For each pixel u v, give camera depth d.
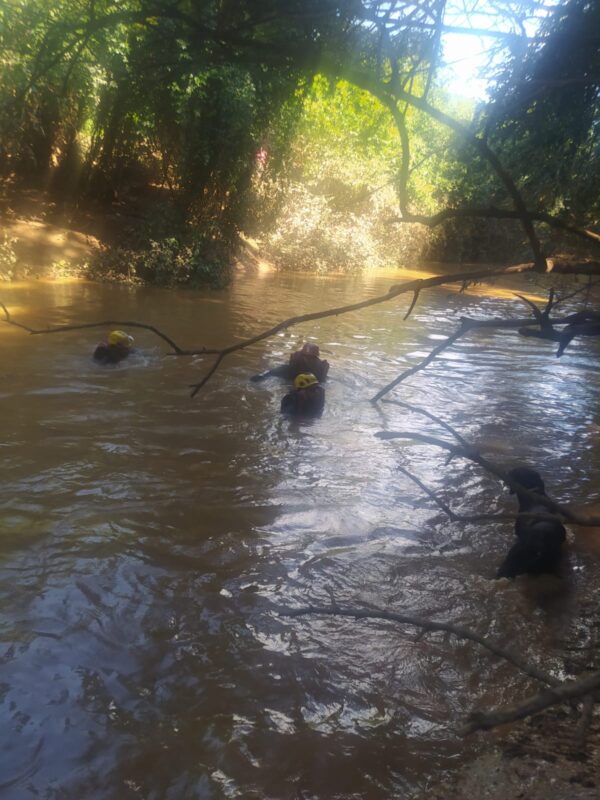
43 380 10.61
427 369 13.47
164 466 8.01
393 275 27.00
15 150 20.47
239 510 7.12
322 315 2.32
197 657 4.80
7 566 5.71
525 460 9.19
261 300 19.02
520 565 6.30
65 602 5.29
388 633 5.25
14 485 7.19
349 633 5.21
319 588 5.82
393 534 6.93
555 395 12.41
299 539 6.64
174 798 3.62
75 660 4.66
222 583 5.76
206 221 23.53
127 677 4.54
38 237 20.12
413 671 4.80
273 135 22.34
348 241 27.28
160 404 10.06
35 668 4.54
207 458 8.37
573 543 6.91
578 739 1.80
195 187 23.36
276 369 11.85
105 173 23.69
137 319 15.09
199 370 11.91
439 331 17.12
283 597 5.64
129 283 19.25
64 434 8.64
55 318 14.43
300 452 8.85
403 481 8.23
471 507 7.67
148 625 5.11
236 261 24.20
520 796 3.52
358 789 3.73
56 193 22.94
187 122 20.86
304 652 4.95
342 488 7.88
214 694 4.45
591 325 2.18
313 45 2.31
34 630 4.93
